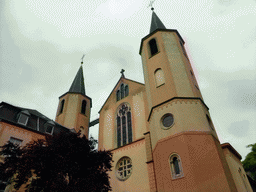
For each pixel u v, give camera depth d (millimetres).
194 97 19828
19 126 21969
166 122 19297
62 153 14266
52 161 13344
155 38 26688
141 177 20750
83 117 34375
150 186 18609
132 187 20781
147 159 20656
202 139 16922
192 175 15133
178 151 16797
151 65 24578
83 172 14406
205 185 14539
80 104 35625
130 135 25391
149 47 26891
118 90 31781
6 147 14578
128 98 28875
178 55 24000
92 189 13266
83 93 38781
